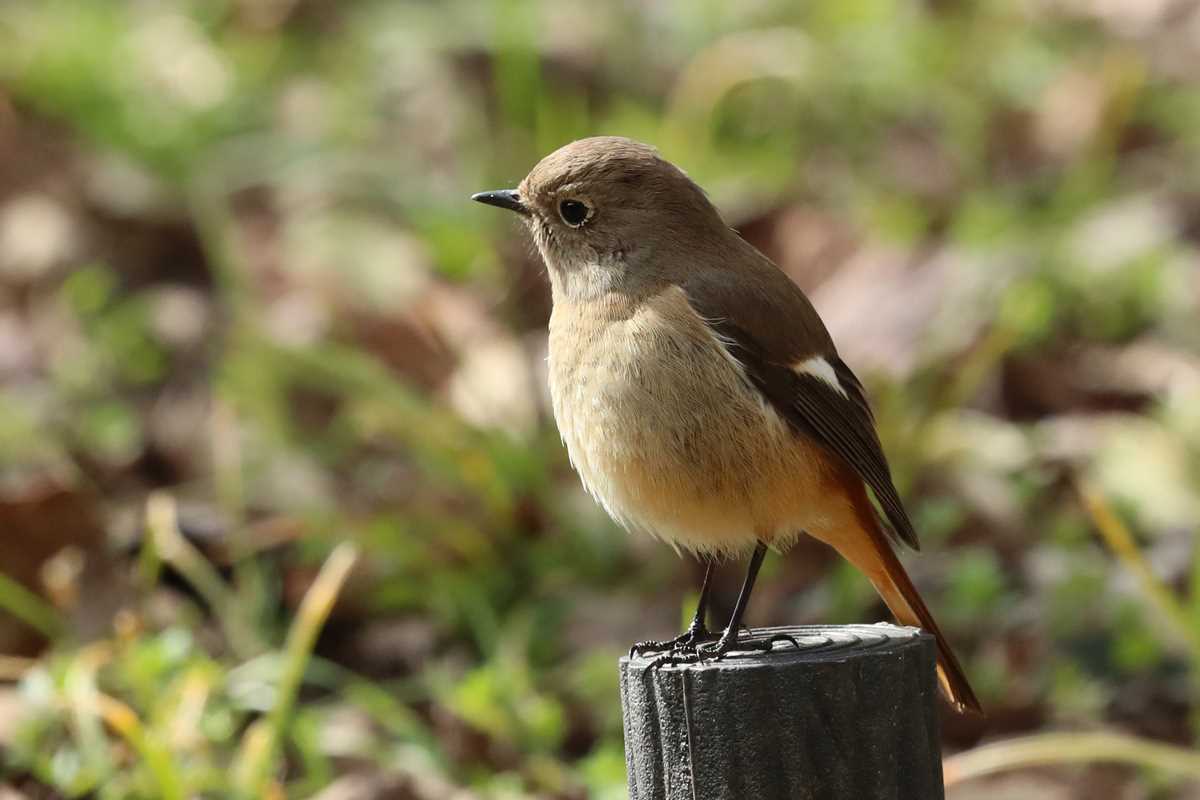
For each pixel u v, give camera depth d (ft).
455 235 46.73
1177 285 45.01
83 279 46.85
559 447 39.93
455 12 60.03
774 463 24.17
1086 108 53.67
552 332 25.27
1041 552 37.01
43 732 29.68
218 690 30.66
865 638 20.88
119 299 47.14
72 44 55.93
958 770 27.99
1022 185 51.96
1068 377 42.04
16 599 33.42
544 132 51.31
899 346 41.06
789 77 55.72
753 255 25.85
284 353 40.24
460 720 31.24
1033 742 28.73
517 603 36.81
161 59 56.95
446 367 43.04
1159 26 60.34
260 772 28.07
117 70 55.52
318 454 40.09
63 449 40.65
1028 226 48.29
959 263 43.45
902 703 19.84
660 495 24.21
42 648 33.60
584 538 37.60
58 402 42.96
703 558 27.94
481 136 53.67
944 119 54.85
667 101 57.57
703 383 23.86
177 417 42.11
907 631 21.38
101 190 50.06
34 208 49.67
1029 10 61.16
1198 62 58.23
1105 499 38.11
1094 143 52.75
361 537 35.83
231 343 43.27
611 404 24.06
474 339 43.04
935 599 35.83
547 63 56.90
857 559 25.53
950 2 59.77
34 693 28.48
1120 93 53.11
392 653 35.12
